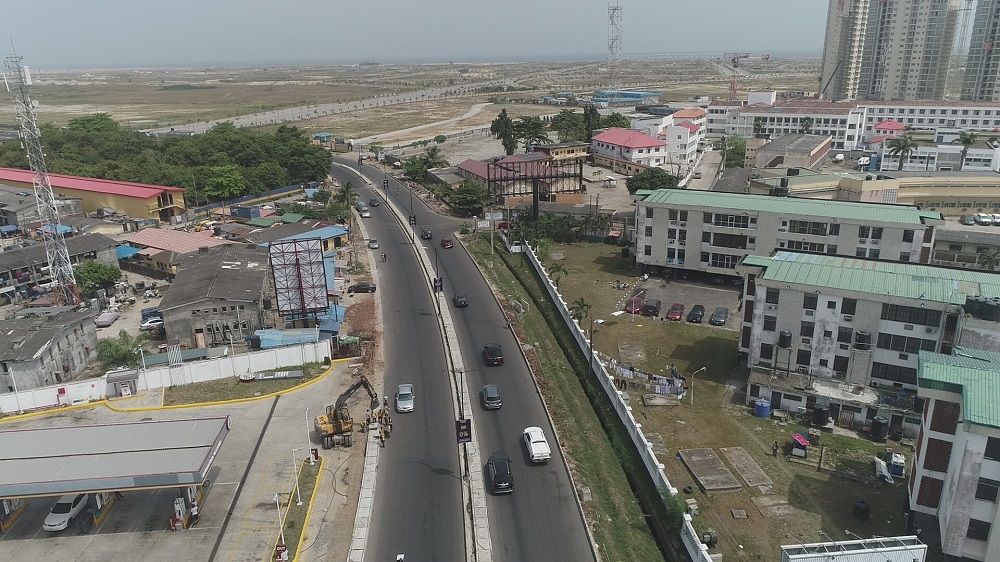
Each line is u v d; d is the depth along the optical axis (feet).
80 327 265.13
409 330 294.87
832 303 223.51
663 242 349.20
